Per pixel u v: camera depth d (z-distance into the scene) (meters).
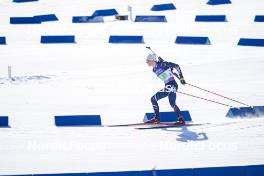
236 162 31.97
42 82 47.12
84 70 50.41
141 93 44.38
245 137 35.56
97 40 59.78
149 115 38.69
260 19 64.31
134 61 52.75
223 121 38.50
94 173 29.77
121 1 76.25
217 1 72.06
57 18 68.19
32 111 40.50
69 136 35.84
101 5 74.62
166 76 36.69
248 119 38.88
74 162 31.92
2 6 75.69
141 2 75.19
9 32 62.97
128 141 35.03
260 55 53.78
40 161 32.03
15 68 51.09
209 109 40.88
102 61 52.94
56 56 54.78
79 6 74.56
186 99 42.94
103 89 45.31
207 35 60.41
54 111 40.50
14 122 38.31
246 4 71.56
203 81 46.97
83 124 38.03
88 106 41.53
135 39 58.81
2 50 56.78
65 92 44.59
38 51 56.41
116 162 31.95
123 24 65.12
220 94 43.88
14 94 44.09
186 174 30.25
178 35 60.69
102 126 37.78
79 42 59.31
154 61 36.62
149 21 65.94
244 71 49.28
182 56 53.94
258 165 30.69
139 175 29.95
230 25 63.38
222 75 48.38
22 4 76.75
